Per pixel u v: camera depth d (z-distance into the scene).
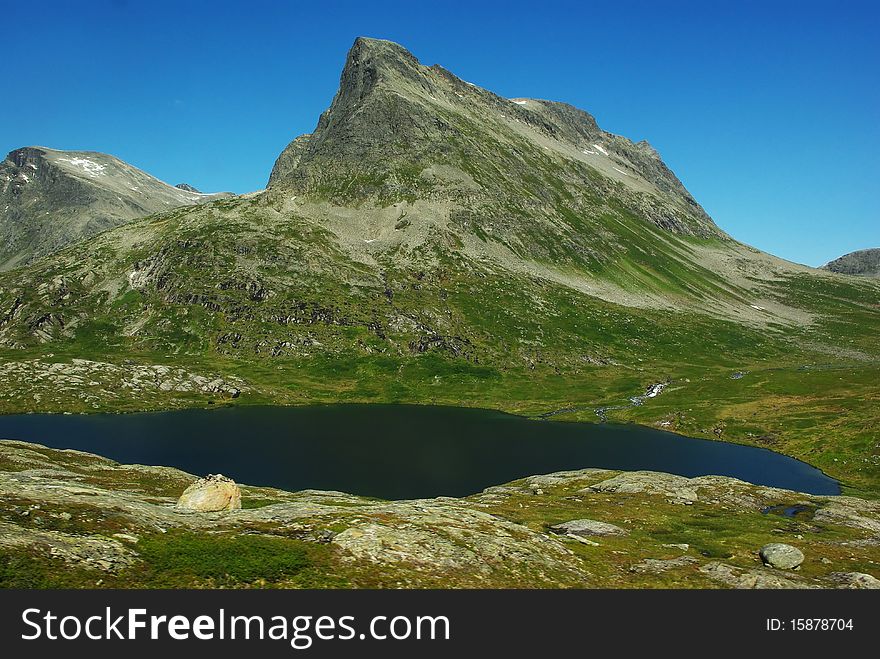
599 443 116.69
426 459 100.19
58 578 23.19
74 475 54.22
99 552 26.08
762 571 39.19
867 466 93.88
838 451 102.19
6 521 27.27
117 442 106.69
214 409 148.25
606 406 157.00
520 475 91.88
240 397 161.12
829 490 85.75
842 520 60.81
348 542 33.09
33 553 24.22
